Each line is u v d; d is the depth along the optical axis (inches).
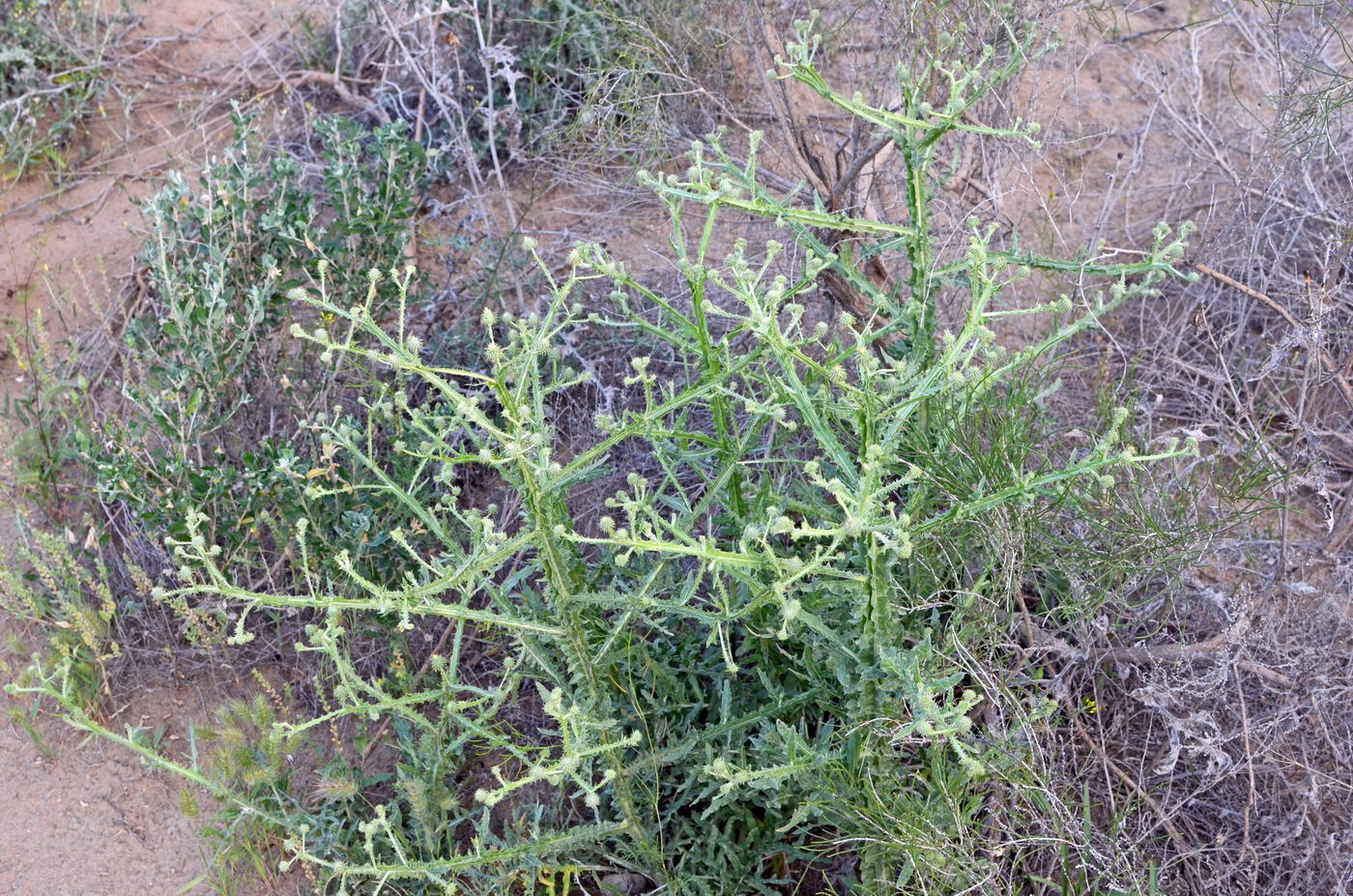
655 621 100.1
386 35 188.2
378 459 133.6
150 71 200.8
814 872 105.3
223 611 119.9
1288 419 128.9
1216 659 103.7
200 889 111.1
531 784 113.3
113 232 172.9
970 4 124.1
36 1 191.2
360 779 110.1
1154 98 177.3
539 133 172.2
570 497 133.6
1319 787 102.3
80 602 123.7
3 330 158.4
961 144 139.4
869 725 85.3
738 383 133.0
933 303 94.2
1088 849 90.4
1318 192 149.3
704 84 159.6
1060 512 108.8
